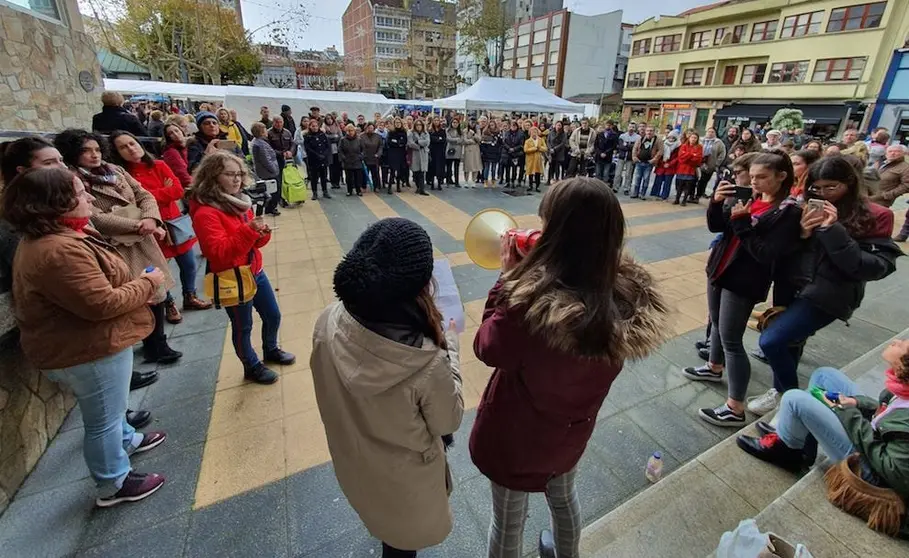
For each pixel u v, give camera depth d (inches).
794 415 74.9
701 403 102.3
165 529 67.4
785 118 441.1
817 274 77.1
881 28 830.5
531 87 556.7
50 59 173.8
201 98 581.9
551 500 52.1
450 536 68.4
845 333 136.6
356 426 41.4
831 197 76.4
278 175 261.1
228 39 818.8
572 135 381.4
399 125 330.0
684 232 249.4
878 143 274.7
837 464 68.9
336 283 36.1
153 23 760.3
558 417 41.9
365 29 2721.5
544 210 37.0
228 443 85.1
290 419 92.2
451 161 371.6
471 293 159.3
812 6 938.1
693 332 135.4
